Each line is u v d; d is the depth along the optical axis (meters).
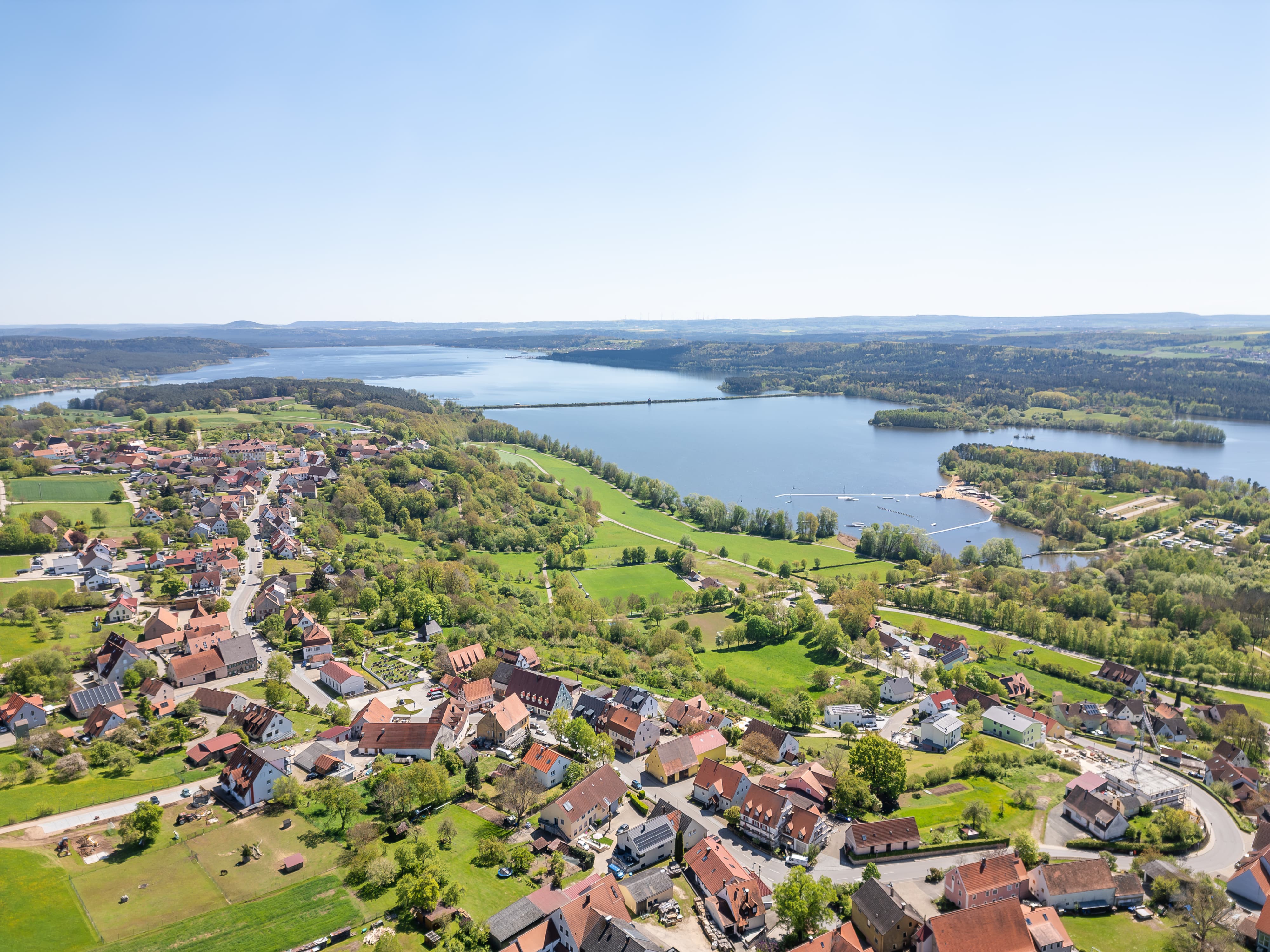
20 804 140.25
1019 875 122.88
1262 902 124.56
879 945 111.75
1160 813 152.38
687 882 128.25
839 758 167.75
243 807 144.62
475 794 153.38
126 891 118.44
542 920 112.06
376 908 116.69
